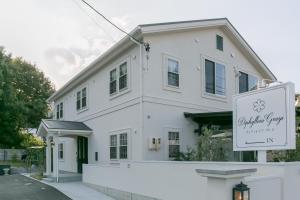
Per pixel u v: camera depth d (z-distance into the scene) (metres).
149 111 13.34
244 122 8.55
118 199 11.95
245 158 12.86
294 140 7.38
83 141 19.88
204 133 12.04
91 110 18.53
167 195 9.50
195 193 8.52
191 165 8.75
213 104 15.88
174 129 14.03
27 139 39.44
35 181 17.36
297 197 7.09
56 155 17.19
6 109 35.50
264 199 6.20
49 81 45.69
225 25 16.58
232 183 5.20
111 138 15.92
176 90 14.34
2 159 34.16
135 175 11.09
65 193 13.08
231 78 17.11
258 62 18.62
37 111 42.03
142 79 13.30
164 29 13.77
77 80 20.14
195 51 15.38
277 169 6.90
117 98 15.41
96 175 14.13
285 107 7.49
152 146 13.13
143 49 13.47
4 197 12.18
